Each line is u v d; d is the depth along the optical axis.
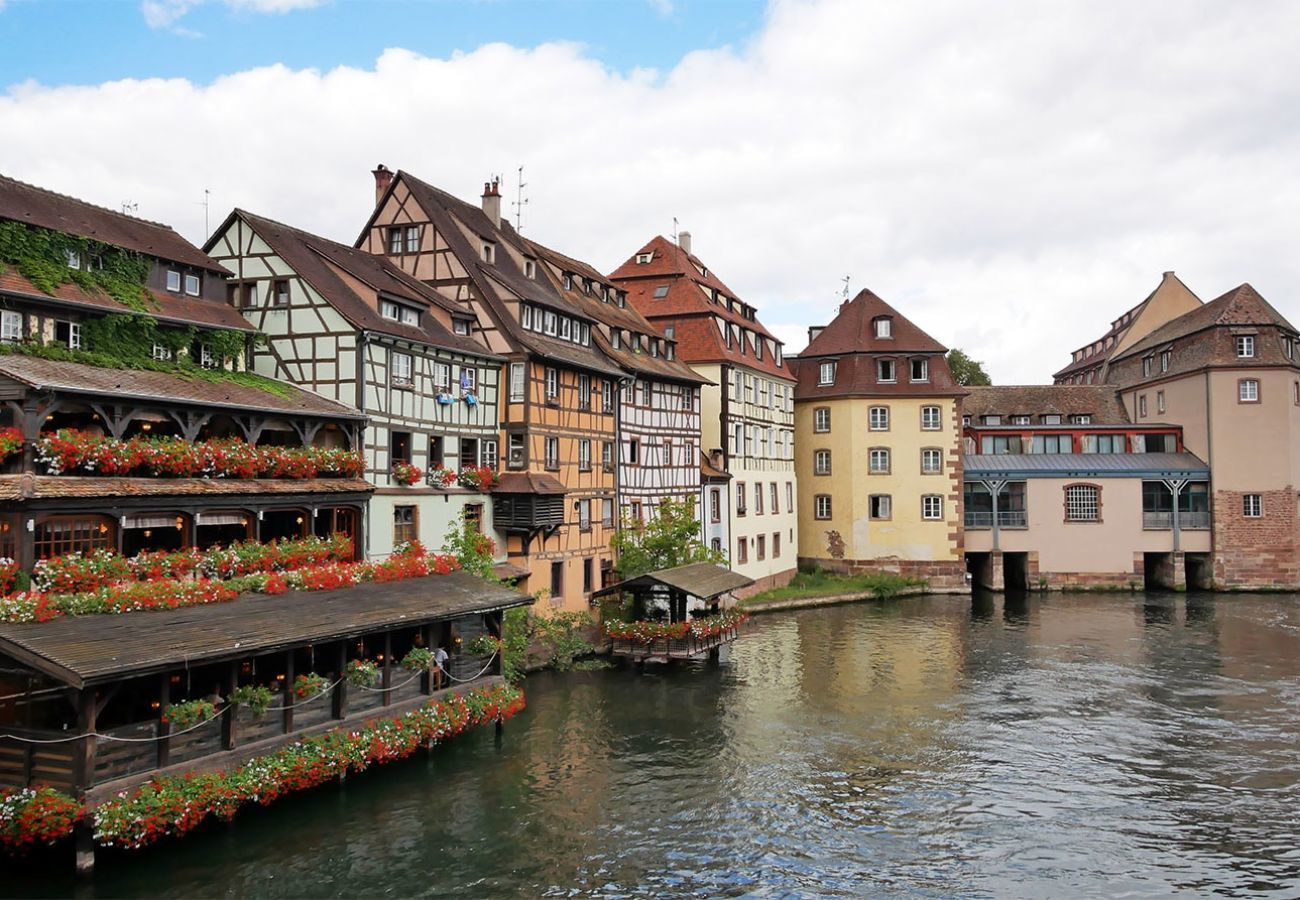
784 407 42.31
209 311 20.86
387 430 21.62
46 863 12.28
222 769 13.31
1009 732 19.66
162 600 13.98
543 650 24.97
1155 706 21.59
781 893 12.65
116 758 12.16
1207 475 40.84
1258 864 13.54
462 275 26.20
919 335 43.16
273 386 20.08
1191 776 17.03
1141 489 41.06
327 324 21.19
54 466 14.16
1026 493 41.66
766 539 39.59
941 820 15.08
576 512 27.44
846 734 19.45
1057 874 13.24
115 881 12.09
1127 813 15.38
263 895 12.06
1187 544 41.06
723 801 15.77
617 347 31.44
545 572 25.86
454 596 18.62
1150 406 46.41
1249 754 18.19
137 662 11.98
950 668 25.52
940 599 39.66
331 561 19.08
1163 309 53.84
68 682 11.30
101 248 18.70
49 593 13.46
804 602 37.19
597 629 27.05
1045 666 25.77
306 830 14.10
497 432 25.58
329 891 12.30
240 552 16.80
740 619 28.30
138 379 16.78
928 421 41.94
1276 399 40.53
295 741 14.49
